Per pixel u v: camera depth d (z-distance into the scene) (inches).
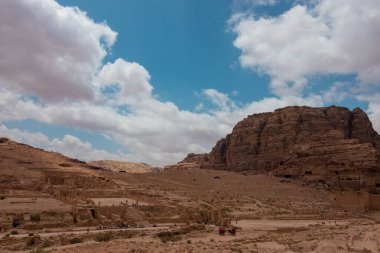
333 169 5575.8
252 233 2965.1
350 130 7229.3
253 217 3870.6
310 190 5383.9
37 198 3449.8
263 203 4621.1
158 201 3964.1
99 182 4618.6
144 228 2920.8
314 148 5989.2
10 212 2797.7
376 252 2217.0
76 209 3026.6
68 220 2842.0
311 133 6884.8
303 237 2751.0
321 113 7185.0
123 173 6161.4
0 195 3403.1
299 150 6141.7
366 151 5393.7
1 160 4800.7
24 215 2787.9
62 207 3058.6
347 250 2222.0
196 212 3582.7
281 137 6998.0
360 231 3189.0
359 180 5231.3
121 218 3115.2
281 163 6574.8
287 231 3201.3
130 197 3991.1
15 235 2436.0
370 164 5251.0
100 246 2148.1
